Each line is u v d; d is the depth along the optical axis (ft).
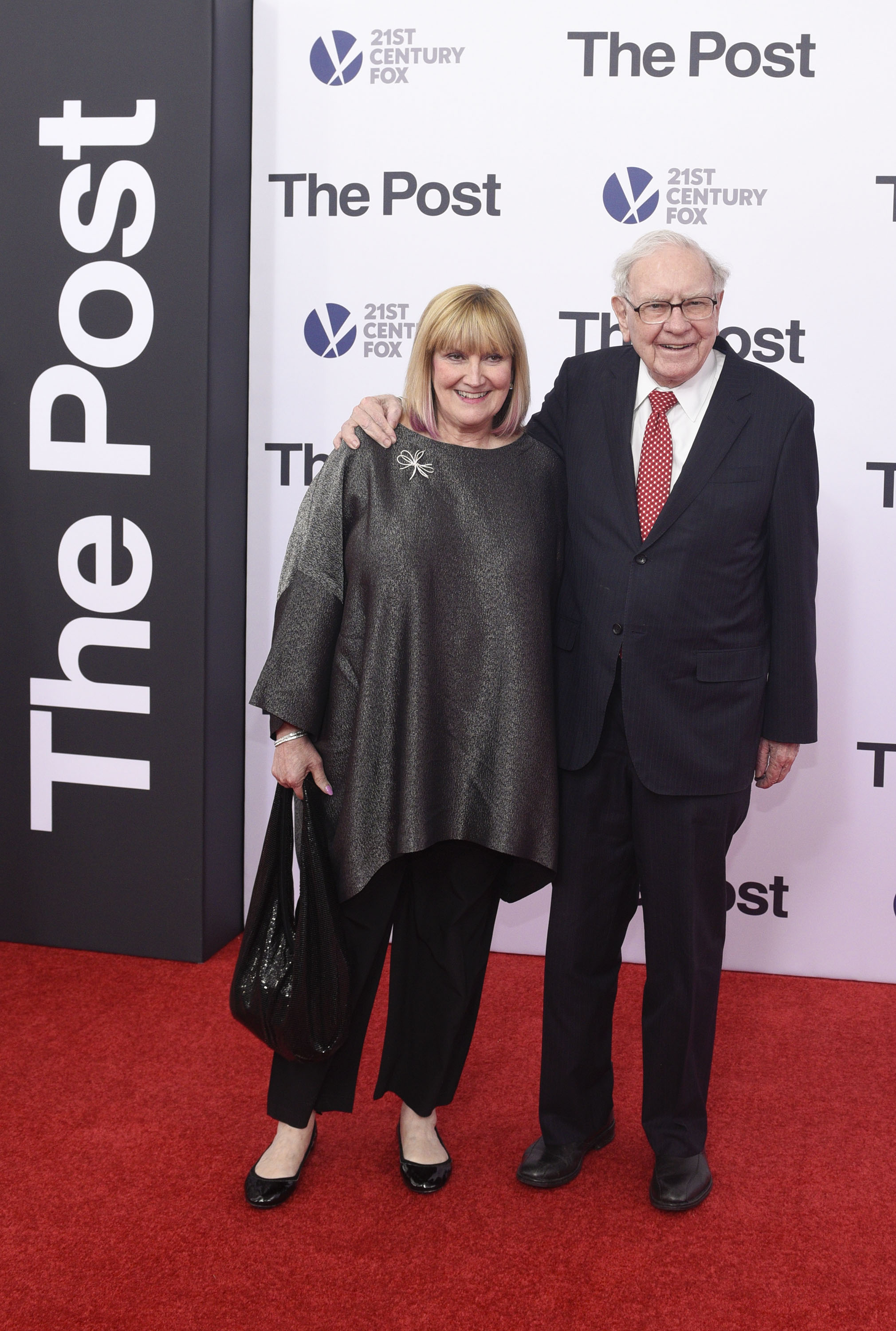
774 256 9.19
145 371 9.33
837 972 9.90
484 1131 7.40
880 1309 5.74
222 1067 8.07
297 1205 6.57
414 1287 5.87
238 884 10.56
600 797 6.46
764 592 6.31
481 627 6.09
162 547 9.48
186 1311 5.66
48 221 9.32
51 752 9.89
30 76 9.20
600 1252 6.18
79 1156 6.98
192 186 9.07
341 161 9.69
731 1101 7.81
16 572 9.75
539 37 9.30
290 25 9.61
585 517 6.29
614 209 9.39
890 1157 7.14
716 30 9.07
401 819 6.09
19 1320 5.58
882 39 8.87
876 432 9.22
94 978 9.52
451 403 6.13
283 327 9.95
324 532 6.23
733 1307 5.75
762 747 6.63
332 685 6.29
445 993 6.50
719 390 6.14
